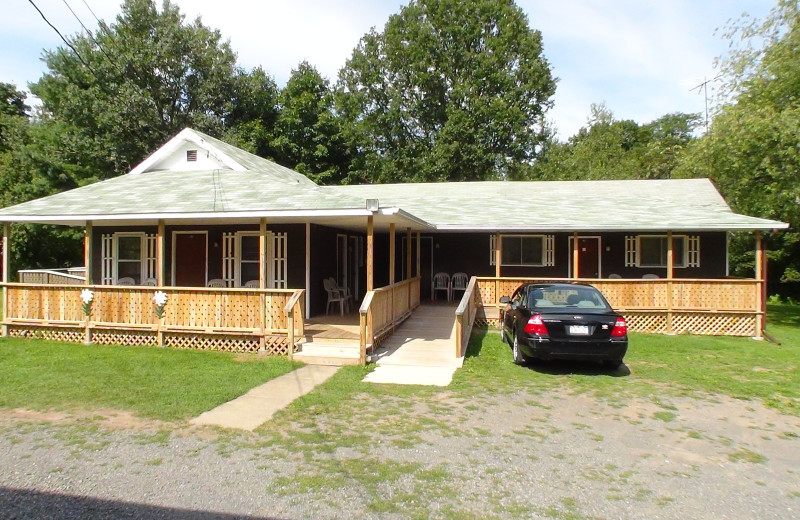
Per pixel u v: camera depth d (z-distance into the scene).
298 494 4.30
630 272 17.39
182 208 11.06
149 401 6.93
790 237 22.45
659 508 4.17
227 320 10.36
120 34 32.09
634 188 19.86
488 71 37.53
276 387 7.79
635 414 6.80
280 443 5.48
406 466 4.92
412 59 38.78
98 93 30.59
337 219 11.91
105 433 5.75
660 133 49.91
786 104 17.23
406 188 21.56
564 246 17.83
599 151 44.38
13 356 9.84
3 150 34.38
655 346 11.76
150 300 10.88
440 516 3.96
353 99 41.41
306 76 36.56
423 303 17.64
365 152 40.34
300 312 10.30
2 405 6.77
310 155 35.56
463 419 6.43
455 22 38.12
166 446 5.38
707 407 7.17
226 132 33.66
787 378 8.95
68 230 30.11
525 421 6.41
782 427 6.36
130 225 14.57
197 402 6.88
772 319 18.47
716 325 13.63
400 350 10.52
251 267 14.16
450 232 18.52
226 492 4.32
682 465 5.11
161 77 33.22
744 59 18.38
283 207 10.51
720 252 16.83
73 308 11.37
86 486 4.43
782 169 16.34
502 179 37.75
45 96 35.22
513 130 36.56
